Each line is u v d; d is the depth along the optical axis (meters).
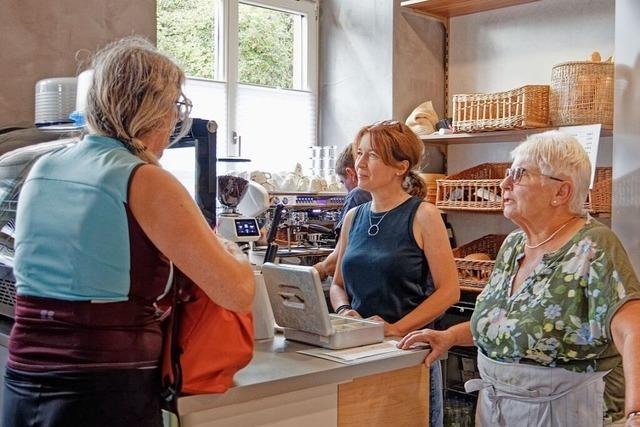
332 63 4.48
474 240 4.10
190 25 4.05
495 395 1.79
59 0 2.83
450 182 3.78
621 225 2.59
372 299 2.21
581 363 1.66
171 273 1.42
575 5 3.71
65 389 1.32
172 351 1.41
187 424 1.45
